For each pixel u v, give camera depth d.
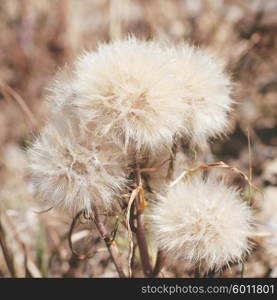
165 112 0.27
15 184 0.40
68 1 0.55
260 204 0.39
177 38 0.50
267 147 0.45
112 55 0.28
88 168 0.27
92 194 0.28
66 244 0.37
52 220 0.38
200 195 0.28
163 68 0.27
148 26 0.53
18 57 0.53
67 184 0.28
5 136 0.49
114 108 0.27
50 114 0.30
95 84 0.27
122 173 0.28
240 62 0.47
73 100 0.28
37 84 0.52
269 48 0.48
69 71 0.29
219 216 0.28
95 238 0.36
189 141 0.29
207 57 0.30
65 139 0.28
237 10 0.52
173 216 0.28
